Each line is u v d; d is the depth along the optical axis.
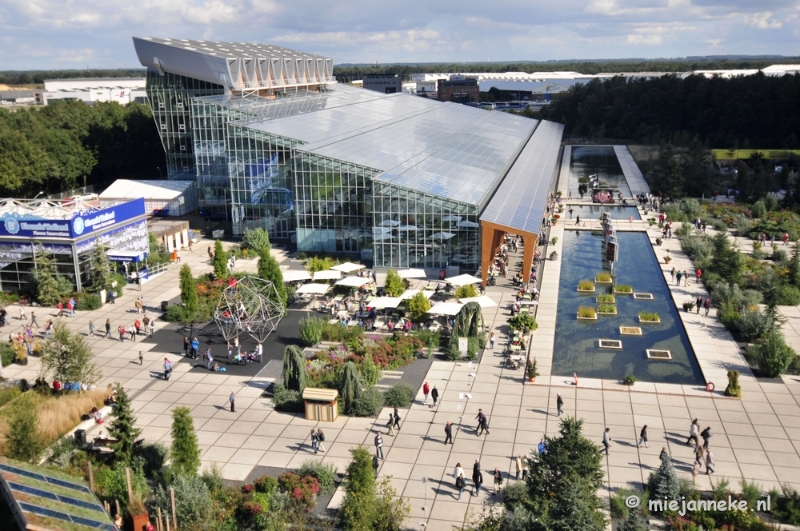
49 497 29.83
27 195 143.12
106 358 63.03
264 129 99.44
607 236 97.31
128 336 68.12
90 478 40.66
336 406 51.50
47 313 74.69
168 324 71.38
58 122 177.88
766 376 57.16
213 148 112.50
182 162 130.38
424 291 73.94
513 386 56.19
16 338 65.38
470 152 115.44
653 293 80.56
